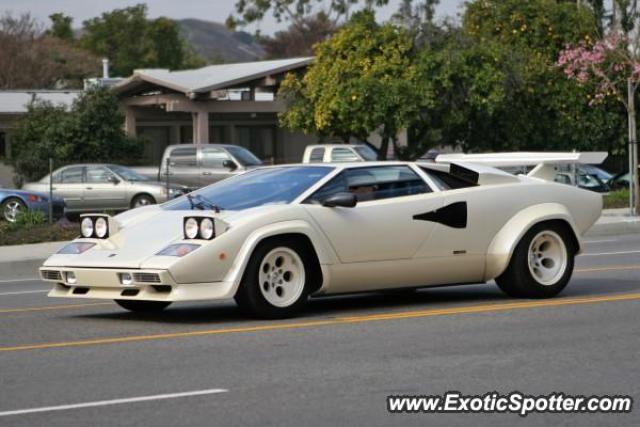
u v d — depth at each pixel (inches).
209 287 457.4
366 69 1552.7
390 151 1988.2
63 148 1721.2
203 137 1791.3
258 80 1817.2
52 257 491.5
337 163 509.0
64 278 482.6
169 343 422.3
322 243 480.4
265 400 322.3
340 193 485.4
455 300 539.8
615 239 1004.6
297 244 479.5
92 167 1401.3
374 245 494.0
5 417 307.3
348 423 296.0
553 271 539.2
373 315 486.9
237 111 1811.0
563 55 1501.0
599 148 1679.4
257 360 383.6
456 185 524.4
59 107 1833.2
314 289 487.8
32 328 476.7
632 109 1182.9
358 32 1574.8
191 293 453.7
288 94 1654.8
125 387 342.6
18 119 1862.7
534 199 534.6
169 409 313.1
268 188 498.9
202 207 494.6
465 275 522.0
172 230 476.1
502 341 415.8
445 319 472.1
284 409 311.1
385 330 444.8
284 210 474.6
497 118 1608.0
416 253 505.7
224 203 494.9
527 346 405.4
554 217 533.6
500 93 1537.9
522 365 370.6
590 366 368.2
